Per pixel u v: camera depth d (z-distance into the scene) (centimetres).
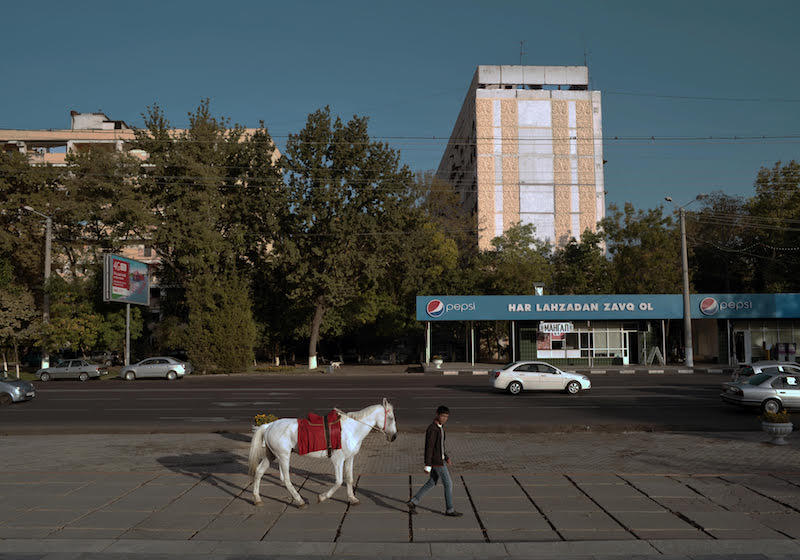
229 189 4744
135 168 4506
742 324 4334
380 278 5056
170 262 4806
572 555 734
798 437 1566
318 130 4425
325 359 6431
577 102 7419
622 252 5078
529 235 5822
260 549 750
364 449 1434
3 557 718
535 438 1573
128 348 4175
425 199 6134
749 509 918
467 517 879
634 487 1044
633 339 4388
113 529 825
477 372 3956
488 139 7325
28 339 4375
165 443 1506
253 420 1916
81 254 4769
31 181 4466
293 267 4475
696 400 2388
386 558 723
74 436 1623
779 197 4956
